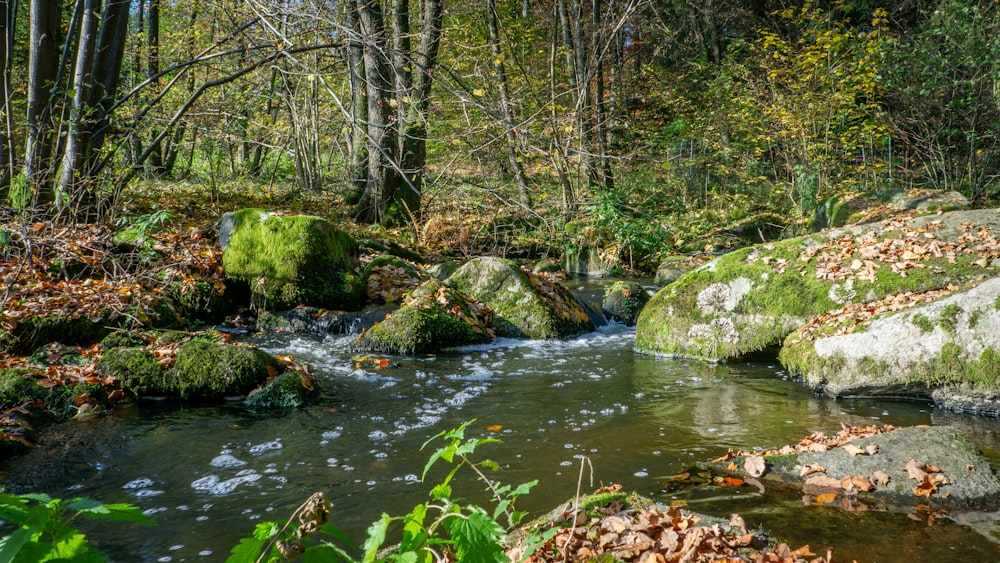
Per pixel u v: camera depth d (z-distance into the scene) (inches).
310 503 53.5
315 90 598.2
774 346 270.5
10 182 362.6
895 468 145.0
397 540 127.0
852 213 526.6
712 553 107.6
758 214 652.1
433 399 224.5
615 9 741.3
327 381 244.1
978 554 114.0
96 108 368.5
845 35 637.9
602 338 332.5
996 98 575.5
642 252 557.3
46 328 253.3
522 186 515.8
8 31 371.2
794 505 134.9
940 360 210.4
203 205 543.2
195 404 215.6
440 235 527.8
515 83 698.8
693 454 170.7
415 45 528.4
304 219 344.2
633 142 830.5
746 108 717.3
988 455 165.8
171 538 130.2
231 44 371.6
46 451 173.3
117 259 329.4
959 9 595.2
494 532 57.9
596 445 178.9
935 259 265.3
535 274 358.9
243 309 341.1
